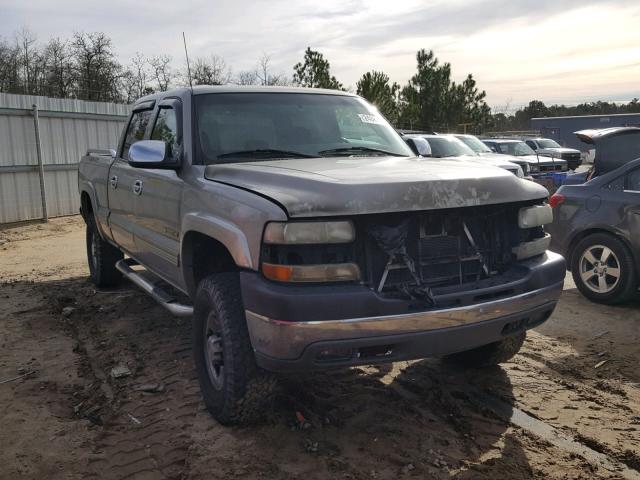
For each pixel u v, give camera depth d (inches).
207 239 146.9
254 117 172.4
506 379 168.6
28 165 512.7
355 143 177.2
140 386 164.6
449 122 1486.2
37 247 402.6
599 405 152.9
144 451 131.3
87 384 168.9
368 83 1219.2
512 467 123.3
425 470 122.0
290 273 115.9
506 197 133.9
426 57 1503.4
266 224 118.5
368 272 120.1
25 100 506.6
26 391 164.2
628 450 130.1
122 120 592.1
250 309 121.3
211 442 133.2
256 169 141.3
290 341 114.4
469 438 135.4
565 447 132.0
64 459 129.0
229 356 129.6
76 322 225.0
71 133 550.0
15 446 134.9
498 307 126.9
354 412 147.0
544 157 693.3
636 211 229.8
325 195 118.4
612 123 1702.8
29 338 207.8
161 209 174.1
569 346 195.2
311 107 183.2
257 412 134.6
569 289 270.1
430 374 171.2
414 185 122.6
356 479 118.8
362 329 114.8
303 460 125.6
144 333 209.8
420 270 125.3
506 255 139.0
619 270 235.3
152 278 279.3
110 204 232.4
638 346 194.4
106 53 1366.9
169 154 166.7
